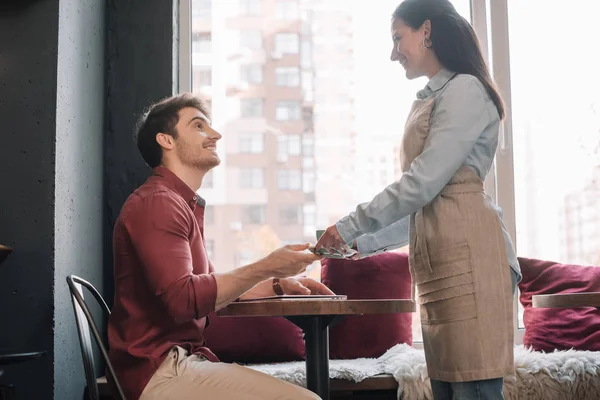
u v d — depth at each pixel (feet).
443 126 6.10
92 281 9.33
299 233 10.93
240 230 10.85
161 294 5.44
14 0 7.93
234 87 11.09
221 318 10.02
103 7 10.25
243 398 5.25
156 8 10.57
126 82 10.43
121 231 5.80
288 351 9.95
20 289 7.63
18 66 7.86
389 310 6.36
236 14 11.21
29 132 7.79
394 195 6.06
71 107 8.45
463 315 5.91
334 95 11.19
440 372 6.05
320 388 6.79
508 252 6.32
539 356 9.04
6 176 7.75
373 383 8.80
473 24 11.45
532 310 10.27
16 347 7.57
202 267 6.07
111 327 5.84
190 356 5.65
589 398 8.72
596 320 9.89
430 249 6.13
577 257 11.18
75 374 8.40
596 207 11.27
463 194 6.12
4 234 7.67
